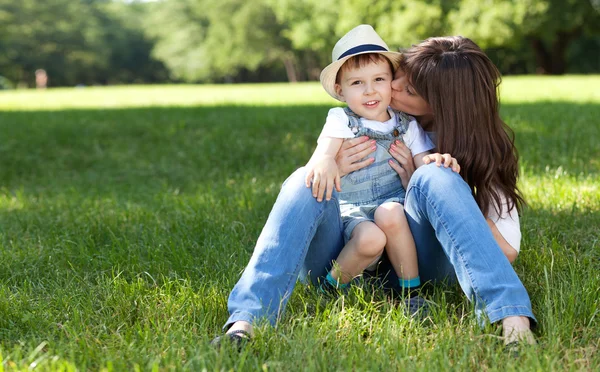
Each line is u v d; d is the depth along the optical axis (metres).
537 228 3.21
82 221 3.80
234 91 18.61
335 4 34.50
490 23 25.98
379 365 1.86
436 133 2.50
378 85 2.50
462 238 2.13
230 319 2.12
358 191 2.55
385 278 2.54
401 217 2.31
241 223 3.44
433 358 1.87
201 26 55.91
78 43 56.97
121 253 3.05
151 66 64.75
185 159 6.35
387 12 30.03
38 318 2.26
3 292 2.49
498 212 2.37
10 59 53.81
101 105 13.14
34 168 6.48
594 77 19.94
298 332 2.01
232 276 2.65
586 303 2.18
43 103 14.87
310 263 2.47
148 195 4.84
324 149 2.46
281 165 5.69
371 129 2.52
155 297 2.44
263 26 48.84
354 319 2.19
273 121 7.50
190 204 4.14
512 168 2.42
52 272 2.89
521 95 11.68
